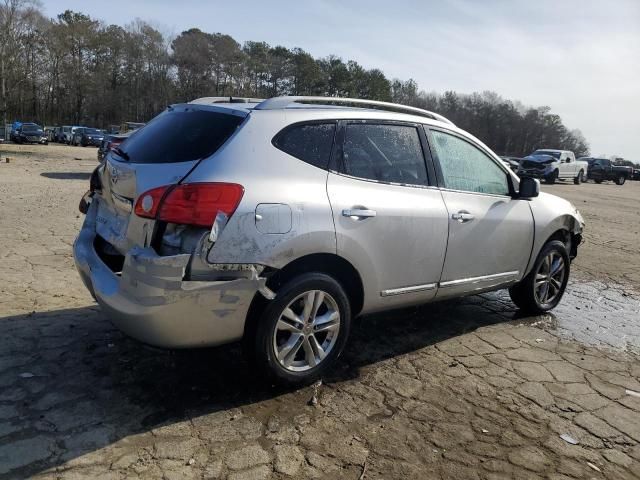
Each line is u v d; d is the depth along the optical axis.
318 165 3.35
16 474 2.48
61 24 76.00
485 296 5.84
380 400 3.38
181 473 2.57
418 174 3.91
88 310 4.46
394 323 4.77
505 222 4.47
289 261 3.10
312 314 3.32
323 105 3.60
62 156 27.62
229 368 3.64
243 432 2.93
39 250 6.28
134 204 3.01
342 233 3.30
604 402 3.54
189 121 3.36
